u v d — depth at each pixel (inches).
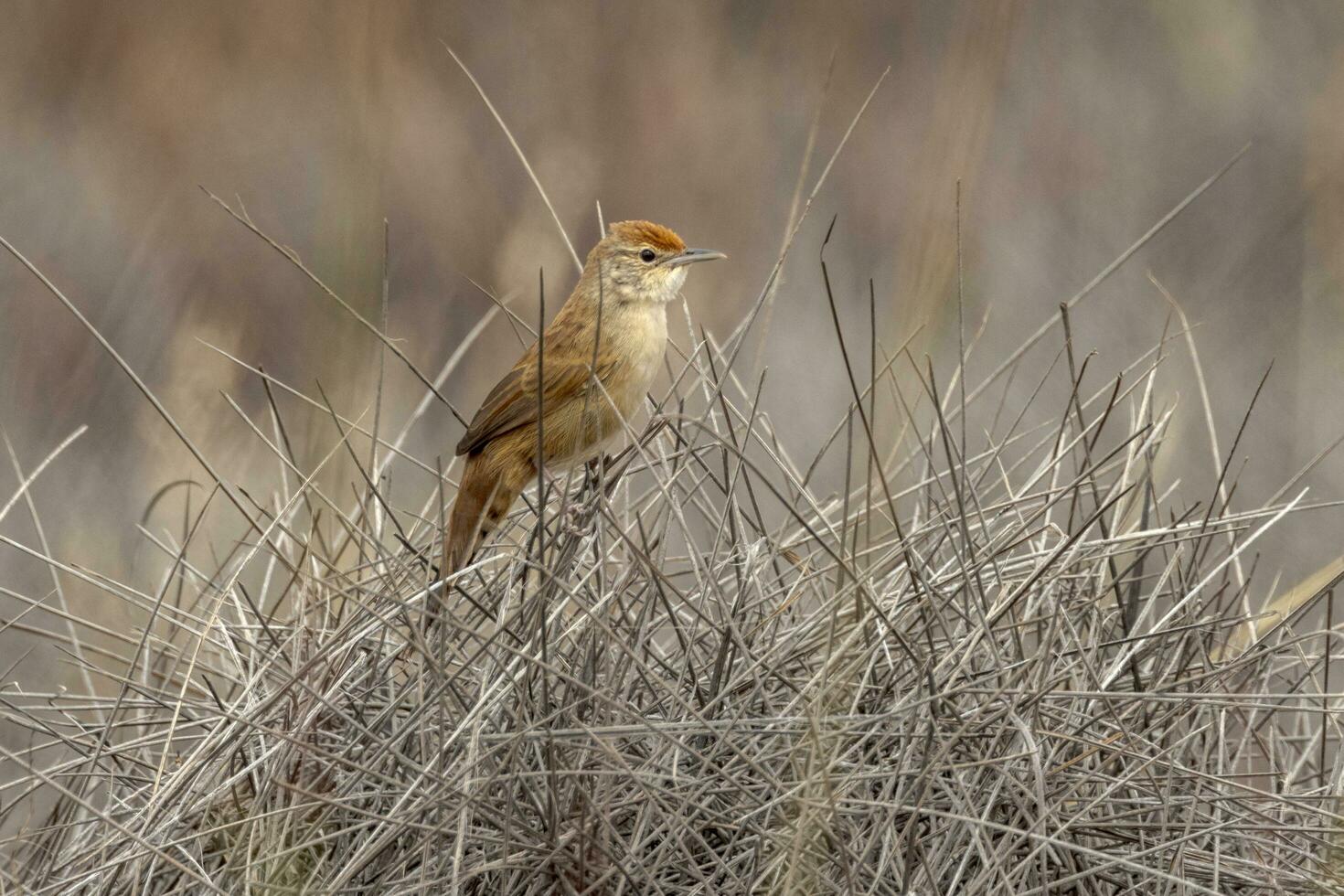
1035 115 1344.7
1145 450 455.5
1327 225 1107.3
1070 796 407.5
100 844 417.7
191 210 1251.2
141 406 992.9
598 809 380.8
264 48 1396.4
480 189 1241.4
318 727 422.6
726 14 1467.8
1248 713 461.1
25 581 804.0
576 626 428.5
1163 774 416.2
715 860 389.7
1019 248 1184.8
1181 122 1349.7
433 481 772.6
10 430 1000.2
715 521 507.2
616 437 582.2
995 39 759.7
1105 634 461.7
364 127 759.1
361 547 466.3
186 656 497.0
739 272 1153.4
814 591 482.0
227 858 405.1
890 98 1359.5
